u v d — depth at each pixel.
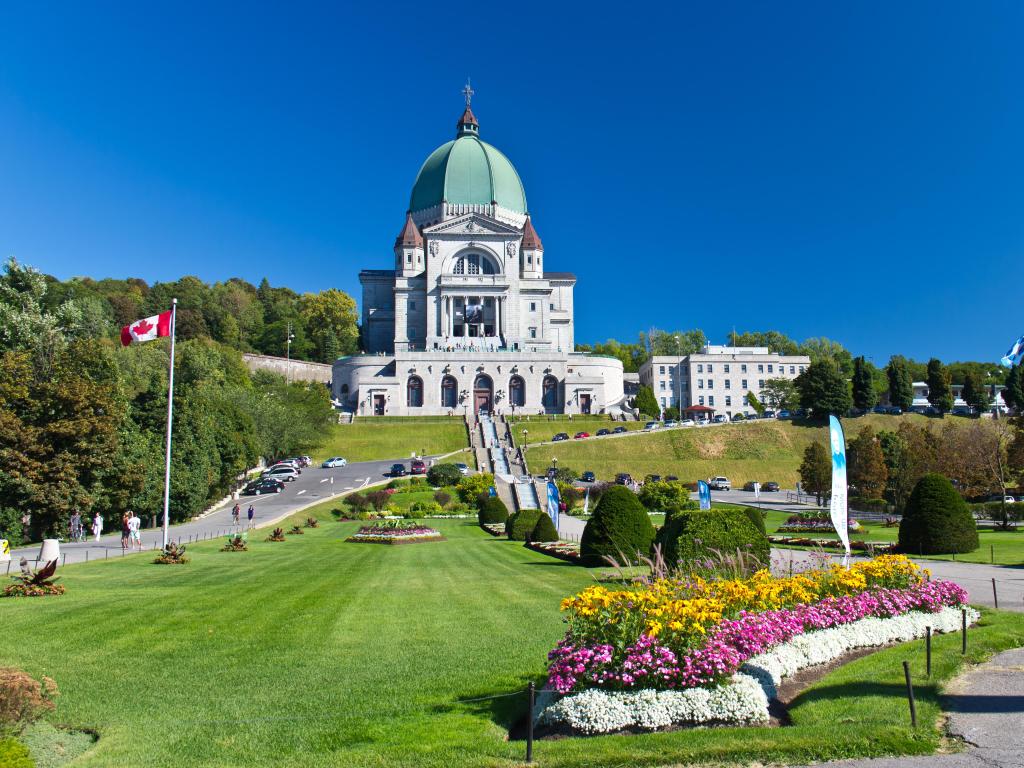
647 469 100.50
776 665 14.75
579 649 13.66
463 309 145.62
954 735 12.07
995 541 42.69
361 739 12.34
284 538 51.09
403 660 16.95
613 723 12.57
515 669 16.12
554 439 113.56
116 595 25.77
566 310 163.25
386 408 132.50
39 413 50.81
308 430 102.19
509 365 135.25
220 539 50.09
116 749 11.99
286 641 18.78
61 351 60.12
